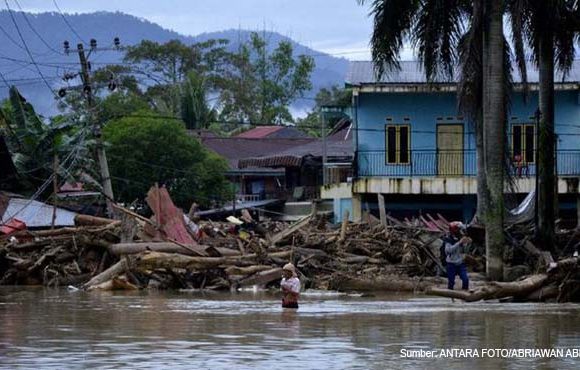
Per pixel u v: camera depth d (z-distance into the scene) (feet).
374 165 195.11
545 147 142.00
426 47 137.39
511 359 59.21
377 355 60.39
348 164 213.05
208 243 138.21
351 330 73.46
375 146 196.03
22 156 188.24
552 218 141.28
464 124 193.88
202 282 124.67
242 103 327.88
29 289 127.34
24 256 139.33
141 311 90.17
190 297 111.04
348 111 207.62
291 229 146.00
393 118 195.52
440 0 136.05
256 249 129.80
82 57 183.42
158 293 118.32
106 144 187.21
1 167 160.56
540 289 99.71
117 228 137.28
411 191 187.83
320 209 222.07
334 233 144.46
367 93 195.93
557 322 79.36
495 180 125.18
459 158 192.95
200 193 228.43
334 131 278.46
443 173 193.26
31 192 187.73
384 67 140.05
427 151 194.08
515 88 182.70
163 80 312.09
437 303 100.27
